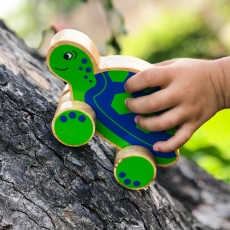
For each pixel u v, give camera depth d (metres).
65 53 0.61
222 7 2.18
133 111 0.63
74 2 1.19
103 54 0.99
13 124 0.62
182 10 2.24
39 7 1.21
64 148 0.63
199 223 0.81
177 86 0.63
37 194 0.61
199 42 2.02
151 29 2.13
